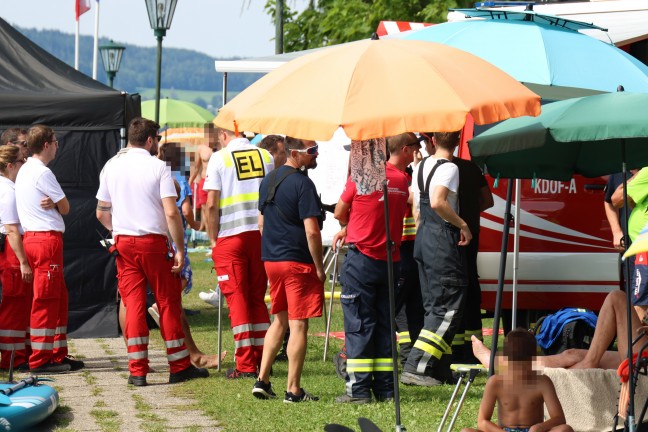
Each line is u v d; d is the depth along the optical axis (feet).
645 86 68.85
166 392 69.15
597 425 55.83
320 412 61.67
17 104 90.89
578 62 69.05
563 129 47.78
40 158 76.23
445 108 46.70
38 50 96.12
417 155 75.97
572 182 79.87
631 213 68.44
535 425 48.26
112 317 95.09
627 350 53.06
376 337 64.69
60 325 78.02
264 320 73.87
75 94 92.02
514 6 92.58
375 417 60.18
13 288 77.05
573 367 58.95
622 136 46.70
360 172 53.72
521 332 49.06
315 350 84.69
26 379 63.05
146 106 235.81
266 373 66.08
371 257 63.26
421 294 73.46
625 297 57.88
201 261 168.76
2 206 75.97
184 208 91.15
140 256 71.56
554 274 79.97
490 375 53.83
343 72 48.91
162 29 135.74
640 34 88.28
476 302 74.38
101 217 73.61
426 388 68.39
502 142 51.24
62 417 61.46
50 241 75.77
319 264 63.31
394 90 47.55
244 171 72.02
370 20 174.50
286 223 63.77
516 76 67.56
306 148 63.93
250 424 59.00
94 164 93.35
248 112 49.44
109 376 75.46
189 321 103.04
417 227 70.44
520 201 77.46
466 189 72.90
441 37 72.23
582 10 90.74
